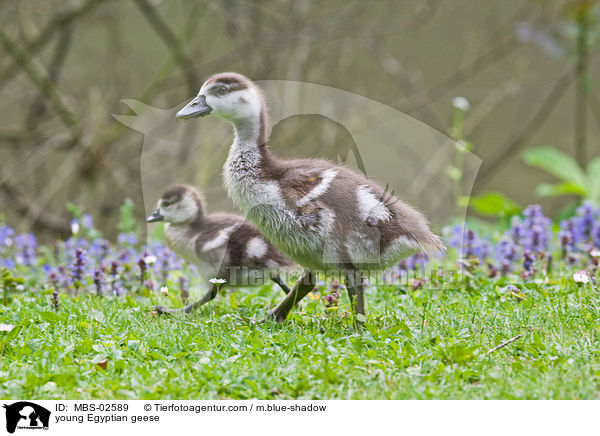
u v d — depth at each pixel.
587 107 30.38
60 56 22.12
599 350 8.08
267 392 7.43
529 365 7.76
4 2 21.14
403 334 8.89
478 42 26.62
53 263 13.84
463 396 7.30
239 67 22.98
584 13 19.92
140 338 8.95
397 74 24.50
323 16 22.77
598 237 13.07
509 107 27.34
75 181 22.41
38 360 8.11
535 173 28.20
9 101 23.64
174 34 24.00
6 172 22.30
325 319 9.56
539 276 11.72
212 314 10.08
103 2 21.27
